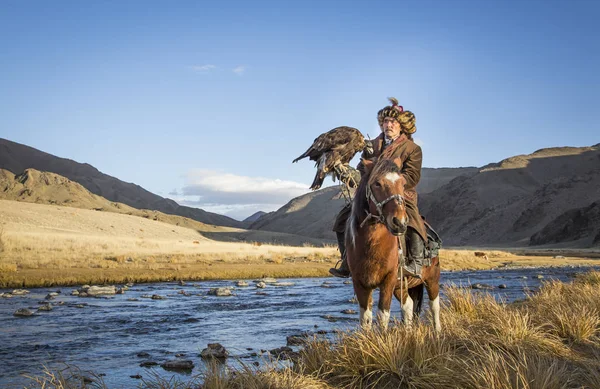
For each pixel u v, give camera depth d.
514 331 7.71
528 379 5.74
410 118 6.90
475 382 5.63
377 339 6.39
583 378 6.25
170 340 12.98
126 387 8.30
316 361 6.77
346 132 6.42
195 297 22.53
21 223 79.56
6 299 20.92
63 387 6.98
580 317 8.73
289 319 16.33
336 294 24.14
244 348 11.74
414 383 5.91
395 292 7.57
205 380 6.26
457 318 9.24
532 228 184.62
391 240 6.29
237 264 42.41
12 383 8.77
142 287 27.06
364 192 6.33
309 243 150.25
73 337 13.30
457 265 53.75
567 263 60.50
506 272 44.91
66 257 40.16
